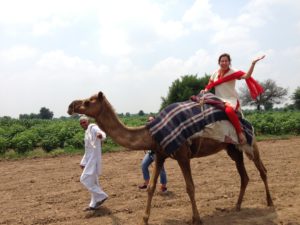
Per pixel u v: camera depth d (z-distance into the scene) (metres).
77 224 5.23
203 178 8.04
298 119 18.73
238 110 5.47
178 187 7.25
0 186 7.93
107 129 4.91
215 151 5.32
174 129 4.89
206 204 6.00
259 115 23.16
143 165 7.11
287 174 8.26
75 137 13.65
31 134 13.56
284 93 52.56
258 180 7.68
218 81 5.51
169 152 4.86
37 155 12.50
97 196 5.79
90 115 4.85
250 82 5.41
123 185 7.56
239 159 5.79
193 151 5.16
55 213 5.79
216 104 5.25
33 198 6.79
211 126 5.08
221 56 5.52
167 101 35.03
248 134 5.45
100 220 5.36
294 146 13.38
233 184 7.38
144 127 5.04
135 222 5.23
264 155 11.35
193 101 5.32
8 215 5.78
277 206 5.79
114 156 12.03
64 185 7.82
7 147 13.04
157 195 6.67
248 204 5.97
